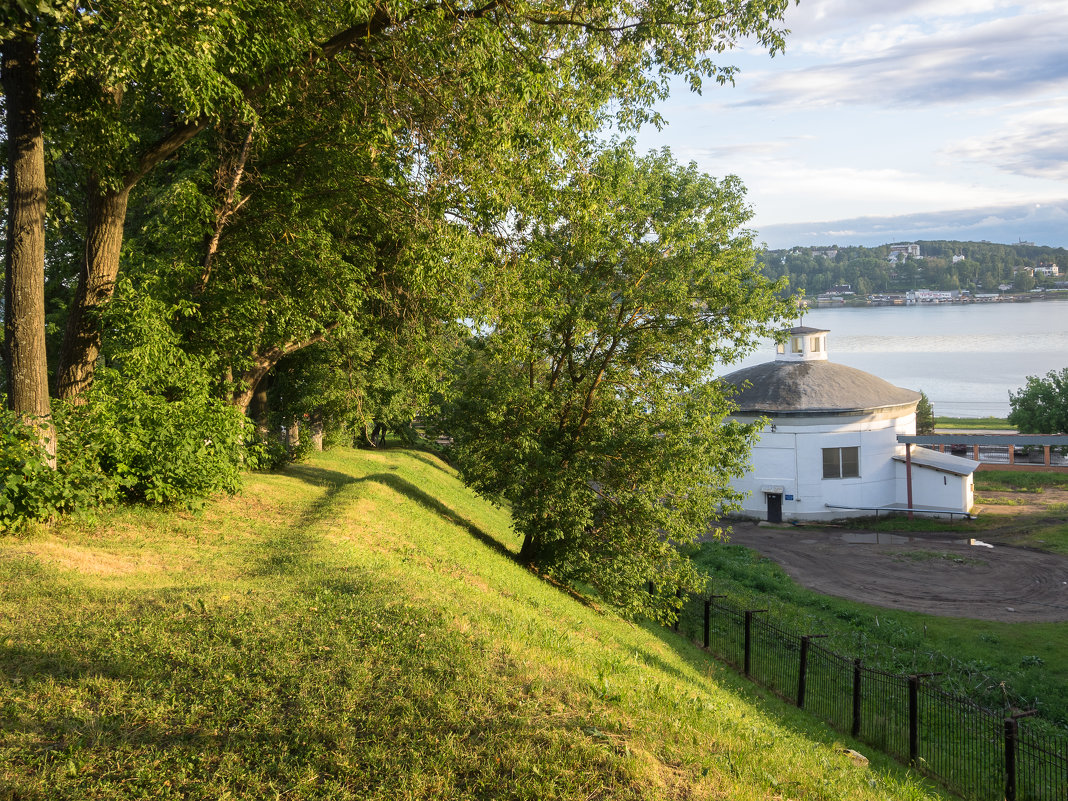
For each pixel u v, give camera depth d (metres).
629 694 8.18
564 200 16.62
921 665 20.44
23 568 9.42
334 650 7.87
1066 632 24.03
